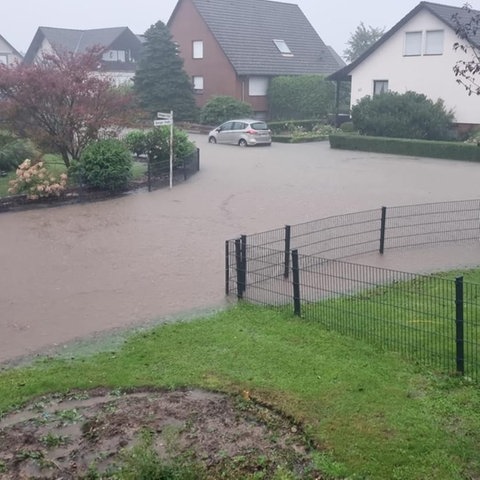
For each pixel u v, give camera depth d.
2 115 20.47
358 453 5.86
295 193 19.41
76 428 6.55
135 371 7.76
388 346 8.13
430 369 7.46
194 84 44.69
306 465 5.76
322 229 13.66
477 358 7.68
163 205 17.98
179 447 6.05
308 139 35.19
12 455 6.11
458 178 22.11
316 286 10.68
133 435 6.36
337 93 37.72
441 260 12.48
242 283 10.38
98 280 11.60
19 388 7.42
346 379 7.29
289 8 48.69
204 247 13.58
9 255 13.29
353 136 30.97
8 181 20.58
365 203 17.83
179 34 44.56
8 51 59.91
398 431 6.18
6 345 8.88
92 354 8.41
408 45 33.25
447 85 32.06
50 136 20.61
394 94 31.94
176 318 9.66
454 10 32.53
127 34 62.31
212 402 6.95
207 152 29.89
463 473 5.53
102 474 5.75
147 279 11.57
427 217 15.74
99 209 17.62
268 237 14.19
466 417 6.40
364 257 12.73
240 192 19.67
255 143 32.56
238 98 42.28
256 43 44.22
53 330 9.37
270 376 7.46
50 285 11.40
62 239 14.52
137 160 24.39
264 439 6.21
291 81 42.16
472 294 10.17
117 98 21.61
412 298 9.98
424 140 29.19
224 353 8.16
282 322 9.16
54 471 5.84
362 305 9.69
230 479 5.58
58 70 20.84
